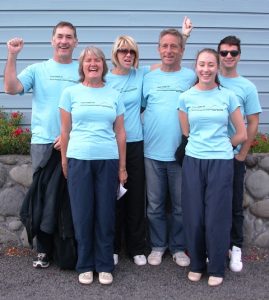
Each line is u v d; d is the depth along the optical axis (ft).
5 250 15.43
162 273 13.88
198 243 13.09
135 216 14.28
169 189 14.39
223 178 12.59
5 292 12.68
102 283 13.04
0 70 17.67
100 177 12.60
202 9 17.85
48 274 13.70
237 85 13.83
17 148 16.02
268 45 18.08
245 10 17.98
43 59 17.75
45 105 13.67
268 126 18.13
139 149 13.97
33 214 13.33
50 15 17.65
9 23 17.57
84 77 12.80
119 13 17.75
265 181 15.76
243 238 15.48
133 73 14.11
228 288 13.01
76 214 12.68
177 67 14.08
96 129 12.48
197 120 12.70
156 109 13.82
